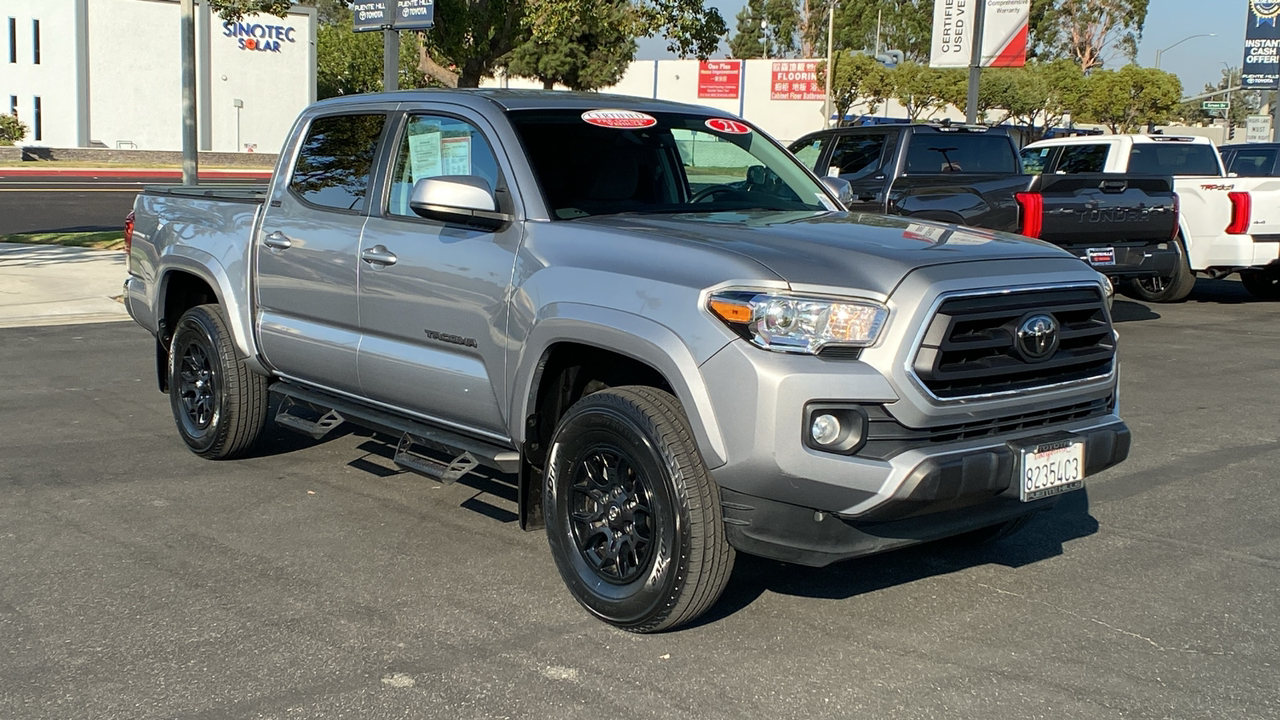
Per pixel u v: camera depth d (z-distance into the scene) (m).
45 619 4.11
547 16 16.02
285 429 6.96
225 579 4.51
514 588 4.43
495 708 3.46
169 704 3.47
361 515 5.33
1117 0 72.75
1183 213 12.67
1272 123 27.86
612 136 4.86
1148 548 4.96
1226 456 6.48
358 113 5.44
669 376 3.68
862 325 3.54
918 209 10.73
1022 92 56.41
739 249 3.80
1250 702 3.53
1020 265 3.88
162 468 6.11
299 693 3.55
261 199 6.02
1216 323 11.66
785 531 3.64
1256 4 23.50
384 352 4.98
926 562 4.77
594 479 4.09
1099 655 3.87
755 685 3.62
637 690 3.58
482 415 4.57
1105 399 4.18
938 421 3.61
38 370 8.67
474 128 4.79
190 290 6.62
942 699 3.54
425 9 12.91
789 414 3.48
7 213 23.38
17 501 5.49
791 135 59.88
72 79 48.38
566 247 4.20
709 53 18.09
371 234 5.03
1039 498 3.81
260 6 16.12
